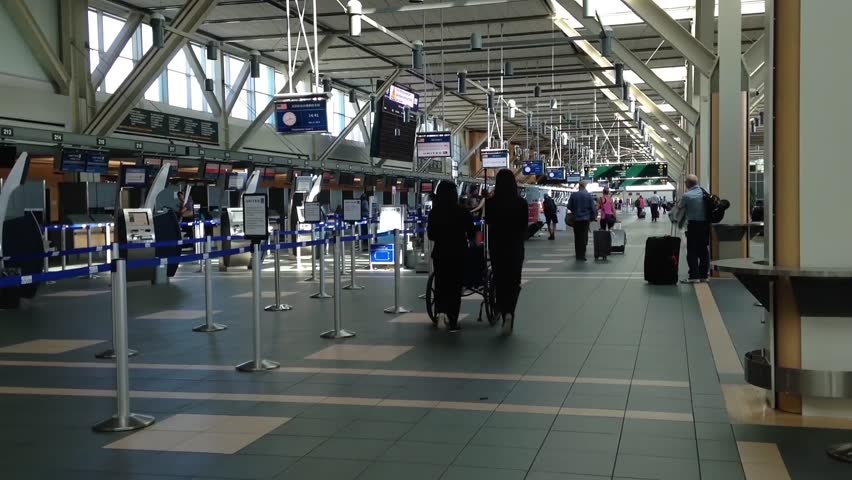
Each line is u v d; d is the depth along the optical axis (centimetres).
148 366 725
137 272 1483
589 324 920
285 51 3014
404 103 2798
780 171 511
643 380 629
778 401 531
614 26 2566
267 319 1019
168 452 466
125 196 2061
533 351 762
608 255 2027
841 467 419
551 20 2548
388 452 458
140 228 1493
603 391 595
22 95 1995
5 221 1223
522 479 409
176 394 612
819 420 506
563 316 986
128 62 2436
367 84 3844
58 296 1327
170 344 843
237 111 3059
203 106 2834
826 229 498
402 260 1772
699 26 1622
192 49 2730
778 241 512
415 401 575
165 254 1541
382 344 819
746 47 2830
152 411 561
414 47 1888
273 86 3281
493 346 793
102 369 725
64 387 649
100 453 466
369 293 1297
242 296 1289
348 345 816
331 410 554
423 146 2597
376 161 4141
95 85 2273
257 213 700
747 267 496
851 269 472
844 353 502
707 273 1344
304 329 929
